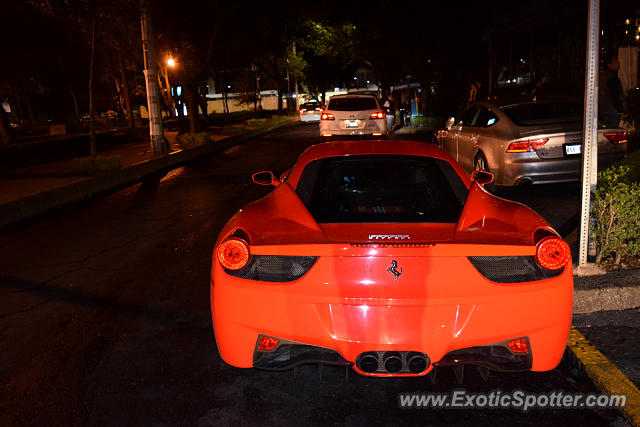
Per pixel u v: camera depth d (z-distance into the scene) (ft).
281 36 135.74
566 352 10.79
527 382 10.12
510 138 24.72
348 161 11.79
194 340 12.35
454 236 8.89
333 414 9.21
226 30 75.00
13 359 11.64
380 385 10.11
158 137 54.34
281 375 10.57
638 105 38.01
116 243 22.04
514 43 67.46
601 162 24.70
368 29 75.61
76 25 53.11
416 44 70.64
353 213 10.10
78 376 10.75
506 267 8.67
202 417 9.20
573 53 52.54
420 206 10.32
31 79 136.87
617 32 47.37
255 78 197.16
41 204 30.86
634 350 10.78
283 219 9.87
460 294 8.41
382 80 92.53
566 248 8.67
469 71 78.79
